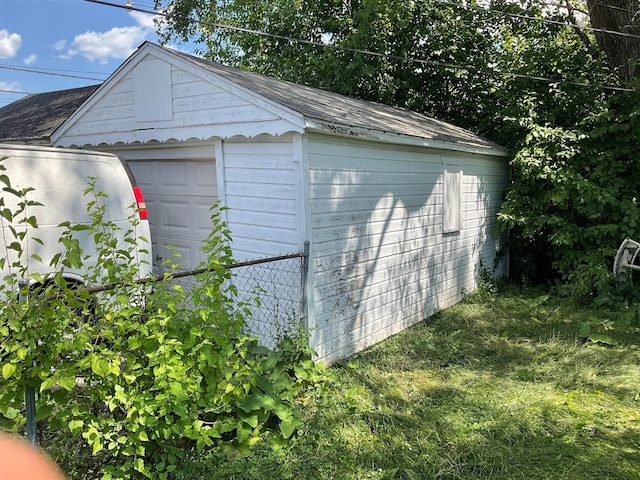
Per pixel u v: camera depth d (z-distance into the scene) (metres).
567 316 6.55
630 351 5.10
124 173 4.56
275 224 4.63
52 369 2.45
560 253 7.81
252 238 4.87
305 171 4.35
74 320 2.45
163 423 2.73
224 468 2.93
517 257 9.05
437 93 11.12
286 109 4.22
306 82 12.00
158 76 5.37
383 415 3.70
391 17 10.55
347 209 4.92
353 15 11.35
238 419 3.18
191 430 2.81
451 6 10.79
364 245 5.22
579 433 3.47
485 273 8.23
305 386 4.06
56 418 2.43
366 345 5.32
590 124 7.78
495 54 10.66
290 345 4.10
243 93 4.55
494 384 4.39
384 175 5.48
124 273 2.79
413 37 11.04
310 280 4.45
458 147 6.78
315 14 12.61
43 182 3.84
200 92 4.97
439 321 6.41
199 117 5.02
